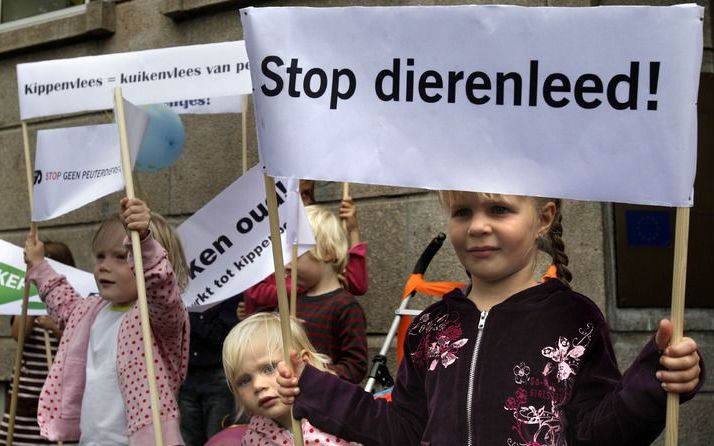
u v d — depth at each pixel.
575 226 4.89
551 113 2.16
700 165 4.98
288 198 3.96
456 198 2.41
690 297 4.89
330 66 2.28
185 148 6.34
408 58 2.24
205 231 4.16
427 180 2.22
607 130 2.13
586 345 2.28
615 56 2.13
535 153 2.17
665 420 2.08
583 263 4.86
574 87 2.15
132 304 3.67
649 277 4.84
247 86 4.41
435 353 2.42
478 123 2.20
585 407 2.25
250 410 3.11
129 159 3.41
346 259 4.41
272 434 3.07
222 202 4.16
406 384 2.49
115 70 4.54
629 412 2.08
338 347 4.23
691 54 2.10
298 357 2.39
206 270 4.14
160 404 3.41
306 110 2.28
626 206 4.84
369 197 5.59
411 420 2.45
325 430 2.37
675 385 2.01
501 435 2.23
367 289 5.18
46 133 4.08
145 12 6.71
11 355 6.94
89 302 3.84
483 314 2.39
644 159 2.11
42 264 4.16
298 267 4.31
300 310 4.30
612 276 4.81
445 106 2.22
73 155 4.02
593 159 2.14
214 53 4.46
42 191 4.07
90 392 3.54
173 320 3.45
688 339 2.03
